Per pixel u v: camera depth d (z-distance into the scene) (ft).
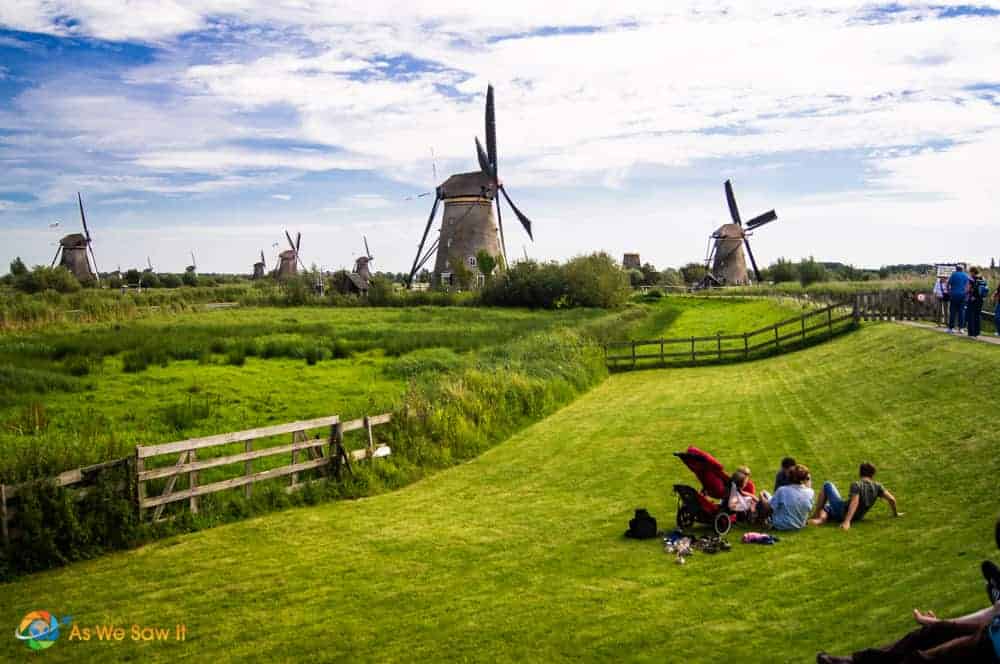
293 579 33.53
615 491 48.03
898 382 72.74
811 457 51.93
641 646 24.94
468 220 267.39
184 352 103.14
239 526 42.57
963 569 28.71
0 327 132.57
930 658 17.08
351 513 45.37
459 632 26.94
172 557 37.24
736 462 52.80
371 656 25.41
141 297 223.71
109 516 38.93
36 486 36.96
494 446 65.67
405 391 74.23
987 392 59.21
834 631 24.70
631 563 33.68
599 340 130.31
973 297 81.71
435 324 160.66
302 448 49.01
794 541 35.01
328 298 252.42
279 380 87.10
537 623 27.35
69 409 67.21
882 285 205.16
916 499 39.65
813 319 137.28
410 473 54.75
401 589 31.76
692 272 432.66
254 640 27.22
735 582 30.27
